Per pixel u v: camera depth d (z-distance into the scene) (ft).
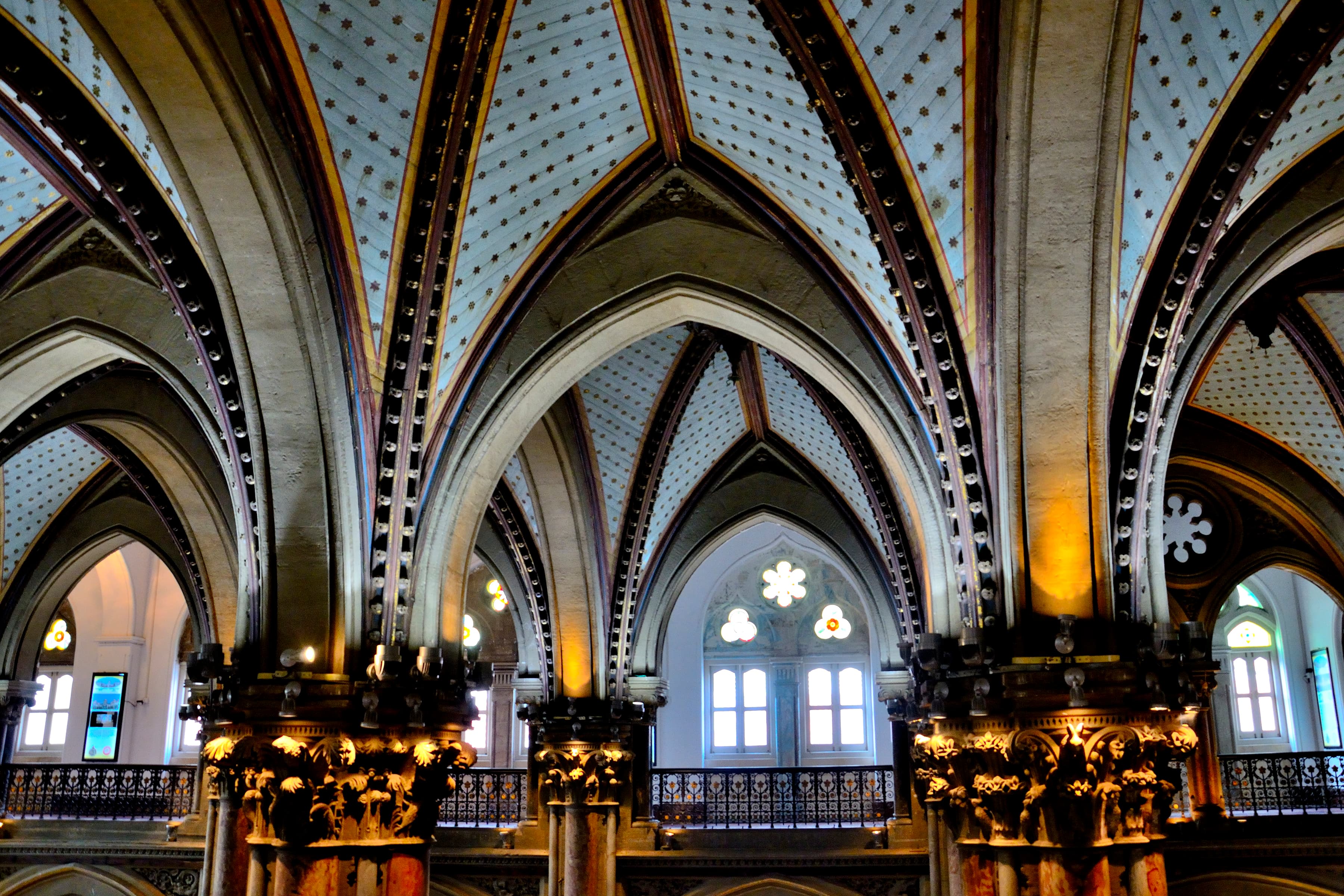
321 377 30.40
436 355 32.50
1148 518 29.04
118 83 26.73
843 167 28.58
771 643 76.13
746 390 51.08
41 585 57.41
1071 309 27.07
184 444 47.34
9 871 55.62
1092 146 24.76
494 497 50.83
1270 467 50.44
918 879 52.75
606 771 52.01
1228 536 53.52
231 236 28.27
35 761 80.38
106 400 45.68
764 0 26.14
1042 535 28.55
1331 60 24.57
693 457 54.19
